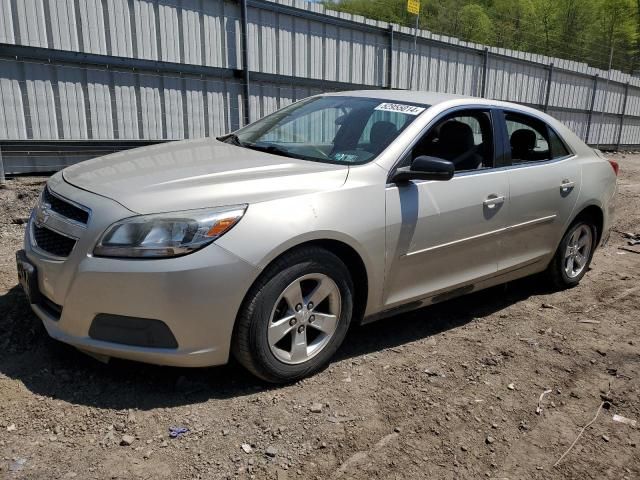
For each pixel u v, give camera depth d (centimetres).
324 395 309
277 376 307
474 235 392
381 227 333
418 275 366
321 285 314
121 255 269
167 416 279
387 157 351
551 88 1911
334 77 1166
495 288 509
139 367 319
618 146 2366
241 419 281
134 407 284
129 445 256
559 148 484
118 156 365
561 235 478
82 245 276
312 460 257
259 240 283
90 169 335
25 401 282
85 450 251
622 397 333
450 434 286
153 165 331
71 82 797
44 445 252
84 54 795
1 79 736
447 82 1493
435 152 383
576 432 296
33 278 299
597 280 555
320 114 417
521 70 1756
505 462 269
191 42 910
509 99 1753
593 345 399
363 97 423
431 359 361
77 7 779
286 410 291
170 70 894
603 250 691
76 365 316
